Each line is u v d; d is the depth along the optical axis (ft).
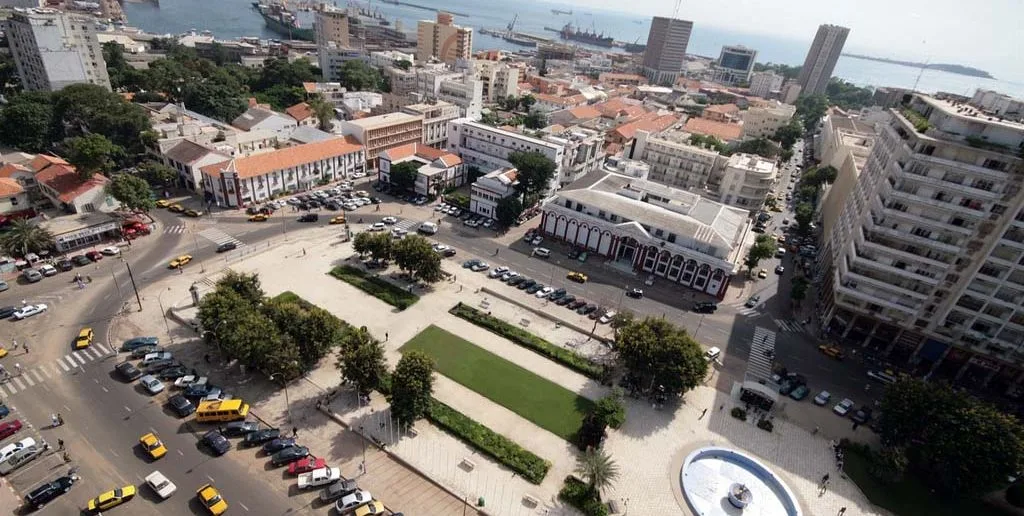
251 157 494.18
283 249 422.82
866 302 363.56
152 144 519.60
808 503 251.19
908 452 278.26
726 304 413.18
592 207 460.14
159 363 285.64
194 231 434.71
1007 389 347.15
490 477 244.01
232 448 245.86
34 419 249.14
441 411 275.39
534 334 350.64
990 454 245.86
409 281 396.16
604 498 240.32
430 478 239.50
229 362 298.76
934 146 318.86
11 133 523.70
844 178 510.99
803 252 511.40
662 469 259.60
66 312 324.39
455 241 466.29
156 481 219.82
